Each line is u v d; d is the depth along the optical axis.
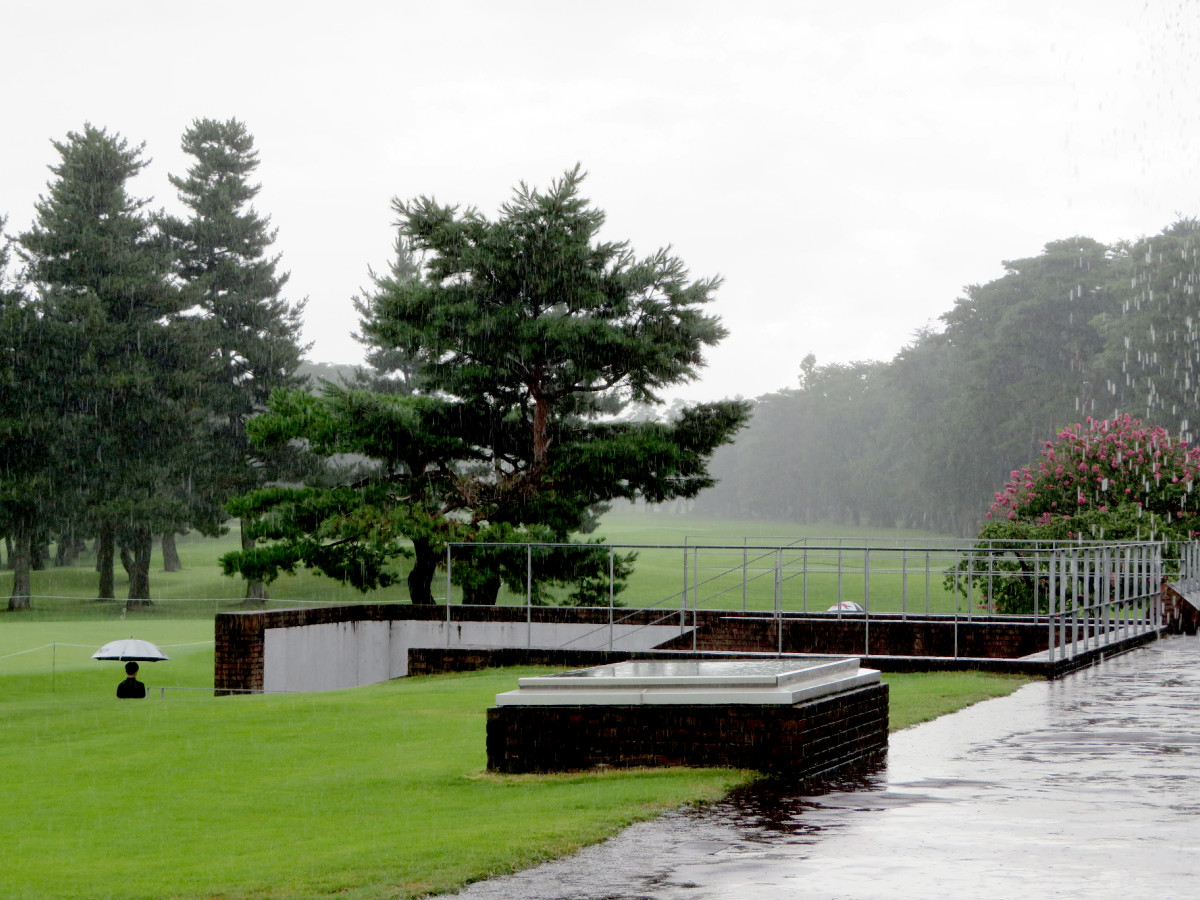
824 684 10.72
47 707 18.84
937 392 123.69
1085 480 34.09
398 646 27.52
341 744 13.19
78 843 8.65
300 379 70.06
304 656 24.80
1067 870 7.00
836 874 6.97
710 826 8.25
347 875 7.24
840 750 10.67
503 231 33.78
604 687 10.50
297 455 68.12
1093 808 8.74
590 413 39.28
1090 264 101.88
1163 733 12.51
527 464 36.12
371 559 35.94
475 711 15.96
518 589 38.09
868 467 150.88
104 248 64.75
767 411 198.88
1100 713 14.10
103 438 65.12
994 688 16.69
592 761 10.46
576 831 8.11
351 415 34.06
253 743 13.46
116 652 22.09
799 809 8.77
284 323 71.44
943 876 6.89
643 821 8.44
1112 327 91.38
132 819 9.50
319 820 9.16
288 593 72.06
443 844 7.93
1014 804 8.89
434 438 34.44
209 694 24.94
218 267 70.06
